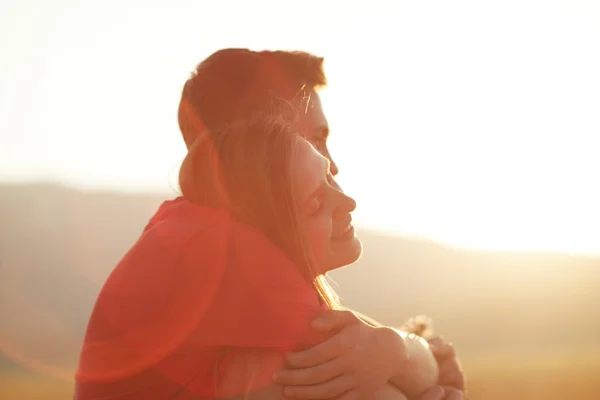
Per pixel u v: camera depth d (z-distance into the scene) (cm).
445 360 271
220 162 246
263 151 243
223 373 224
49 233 10225
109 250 9769
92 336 224
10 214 11112
